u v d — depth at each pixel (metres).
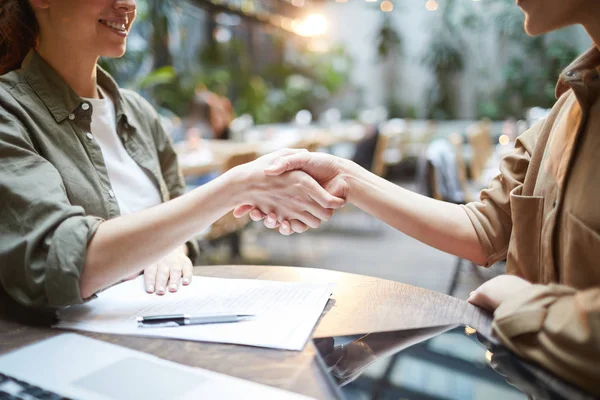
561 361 0.59
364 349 0.68
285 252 4.09
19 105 0.94
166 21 6.05
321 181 1.01
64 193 0.84
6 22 0.98
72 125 1.02
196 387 0.58
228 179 0.88
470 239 0.96
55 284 0.76
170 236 0.79
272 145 4.18
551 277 0.78
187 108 6.57
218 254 3.98
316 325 0.76
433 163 2.64
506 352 0.67
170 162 1.32
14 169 0.83
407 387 0.57
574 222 0.72
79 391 0.57
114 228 0.78
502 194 0.97
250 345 0.69
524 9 0.71
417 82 9.72
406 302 0.86
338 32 10.10
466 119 9.31
